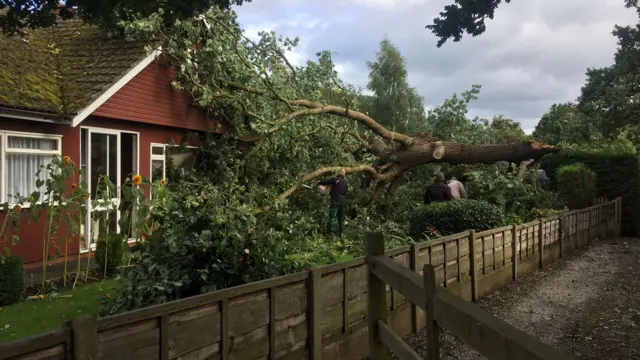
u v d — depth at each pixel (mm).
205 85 10680
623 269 10469
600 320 6809
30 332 4812
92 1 3830
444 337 5824
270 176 10898
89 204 9039
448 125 13906
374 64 33625
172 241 4457
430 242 6305
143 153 10391
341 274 4688
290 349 4035
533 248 10117
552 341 5953
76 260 8469
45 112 7973
